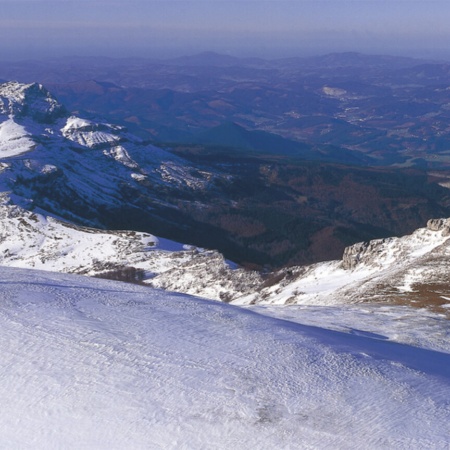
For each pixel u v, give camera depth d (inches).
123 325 2135.8
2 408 1551.4
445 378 1854.1
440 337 2635.3
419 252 4598.9
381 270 4547.2
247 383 1697.8
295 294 4714.6
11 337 1955.0
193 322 2228.1
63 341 1946.4
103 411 1544.0
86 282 2923.2
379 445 1403.8
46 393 1620.3
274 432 1457.9
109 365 1784.0
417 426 1491.1
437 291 3567.9
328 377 1755.7
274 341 2037.4
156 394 1627.7
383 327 2822.3
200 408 1562.5
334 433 1454.2
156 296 2659.9
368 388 1697.8
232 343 2005.4
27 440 1432.1
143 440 1428.4
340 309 3309.5
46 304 2327.8
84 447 1406.3
